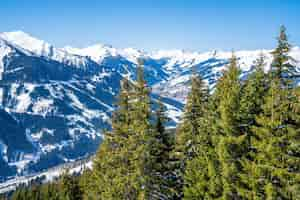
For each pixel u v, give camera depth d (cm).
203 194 2883
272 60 2431
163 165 3259
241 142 2495
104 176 3659
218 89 2994
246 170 2480
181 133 3281
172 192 3191
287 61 2409
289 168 2322
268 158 2328
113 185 3381
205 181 2889
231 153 2552
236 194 2564
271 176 2341
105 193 3538
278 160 2305
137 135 3125
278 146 2297
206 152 2925
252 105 2628
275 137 2298
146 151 3083
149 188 3122
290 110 2344
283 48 2409
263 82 2673
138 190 3111
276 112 2330
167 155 3328
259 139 2550
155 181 3134
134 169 3178
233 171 2505
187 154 3288
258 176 2358
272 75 2438
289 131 2295
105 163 3612
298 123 2359
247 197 2427
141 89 3172
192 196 2975
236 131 2606
